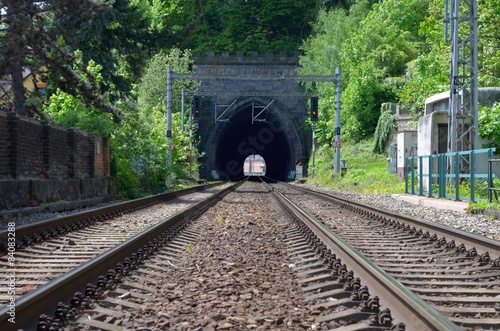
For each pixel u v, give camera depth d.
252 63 64.62
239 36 75.69
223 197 25.42
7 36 21.88
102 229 11.62
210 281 6.52
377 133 47.16
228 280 6.55
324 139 60.81
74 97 25.52
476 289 5.96
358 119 52.19
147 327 4.58
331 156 54.53
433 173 22.95
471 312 4.95
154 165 32.22
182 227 11.58
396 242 9.84
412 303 4.32
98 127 23.11
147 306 5.34
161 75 56.69
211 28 77.00
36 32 23.36
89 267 5.91
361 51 53.91
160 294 5.86
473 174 17.55
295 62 64.69
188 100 57.50
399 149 33.03
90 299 5.19
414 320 4.34
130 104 29.94
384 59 52.38
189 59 62.41
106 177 23.09
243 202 22.12
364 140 51.47
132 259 7.29
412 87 42.00
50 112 25.14
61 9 23.28
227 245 9.57
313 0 78.00
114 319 4.83
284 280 6.68
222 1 78.69
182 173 44.00
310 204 20.55
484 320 4.67
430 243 9.62
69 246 9.09
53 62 24.53
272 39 77.19
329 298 5.59
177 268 7.43
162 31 44.78
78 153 20.47
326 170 50.41
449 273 7.00
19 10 21.97
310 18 77.31
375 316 4.61
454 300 5.39
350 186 35.78
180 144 43.91
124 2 41.41
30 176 16.58
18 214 13.75
